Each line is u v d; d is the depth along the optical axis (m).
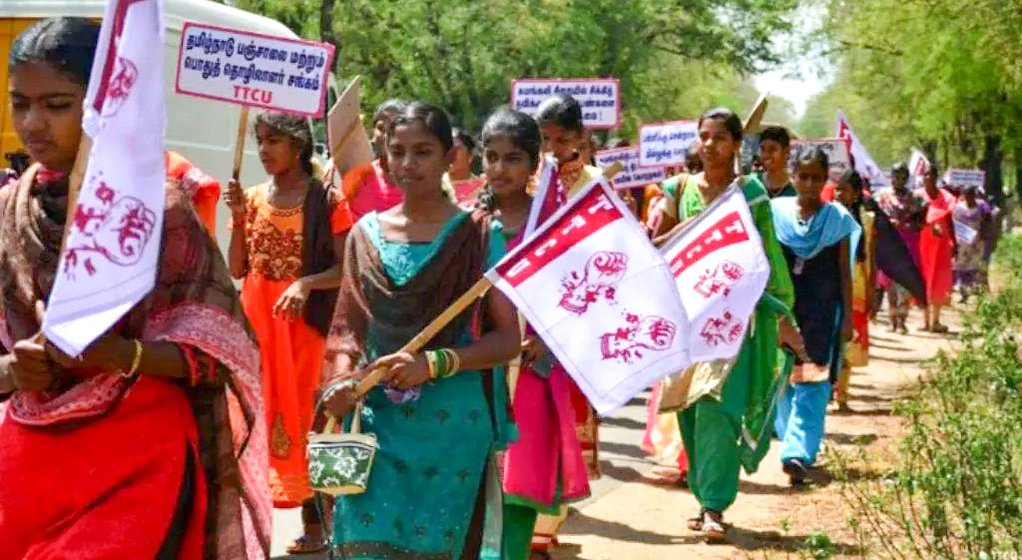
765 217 7.04
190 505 3.38
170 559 3.31
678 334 4.33
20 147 10.16
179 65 6.98
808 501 7.79
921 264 19.61
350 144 7.20
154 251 3.05
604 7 33.69
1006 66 21.67
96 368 3.26
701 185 7.05
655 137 10.38
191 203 3.34
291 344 6.37
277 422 6.33
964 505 6.04
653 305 4.32
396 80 25.97
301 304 6.22
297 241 6.40
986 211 24.23
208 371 3.31
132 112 3.01
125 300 3.00
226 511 3.43
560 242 4.28
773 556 6.55
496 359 4.21
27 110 3.23
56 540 3.23
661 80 43.00
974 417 7.73
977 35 23.22
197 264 3.31
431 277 4.17
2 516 3.28
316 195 6.44
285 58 6.98
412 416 4.17
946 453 6.63
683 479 8.33
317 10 22.94
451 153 4.27
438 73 26.42
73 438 3.26
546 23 26.81
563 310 4.27
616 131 32.47
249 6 22.09
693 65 48.41
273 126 6.38
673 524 7.32
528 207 5.59
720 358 6.44
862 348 11.61
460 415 4.18
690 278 6.43
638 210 12.41
